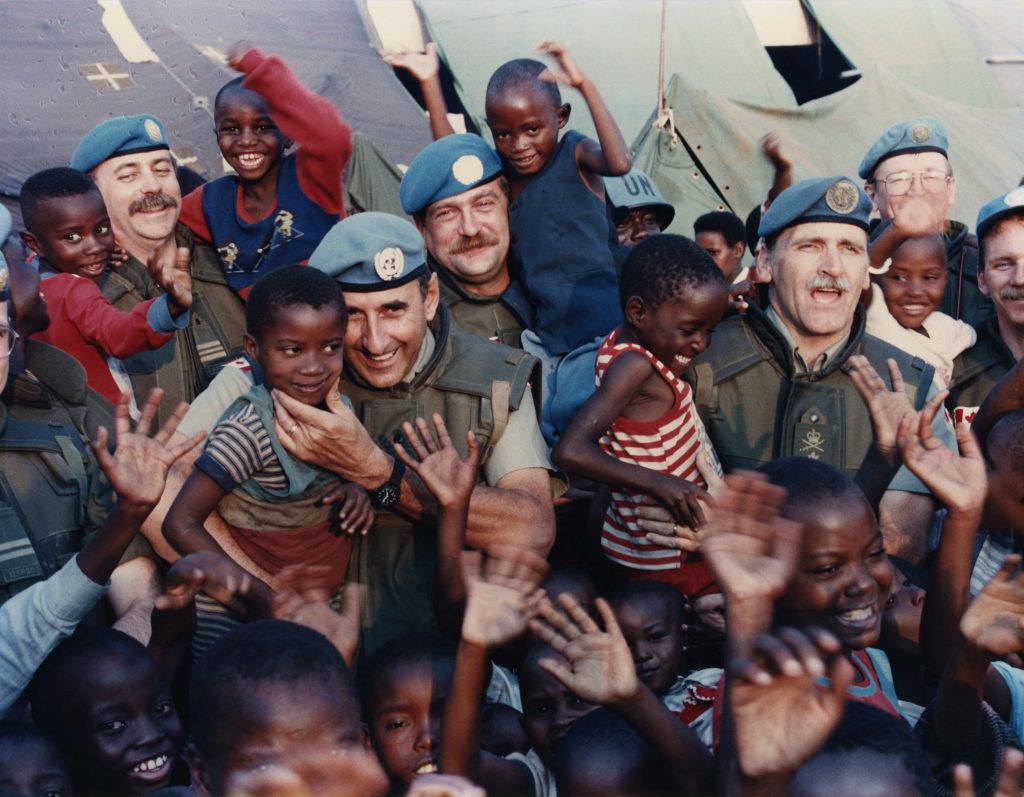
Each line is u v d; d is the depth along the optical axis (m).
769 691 2.20
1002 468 3.43
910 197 4.72
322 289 3.27
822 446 3.89
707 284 3.51
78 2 6.10
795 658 2.14
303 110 4.16
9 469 3.25
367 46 6.93
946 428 3.96
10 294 3.41
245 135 4.18
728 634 2.37
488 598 2.55
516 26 7.20
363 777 2.41
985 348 4.55
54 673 2.94
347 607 3.04
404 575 3.55
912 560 3.84
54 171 4.00
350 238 3.44
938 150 4.79
